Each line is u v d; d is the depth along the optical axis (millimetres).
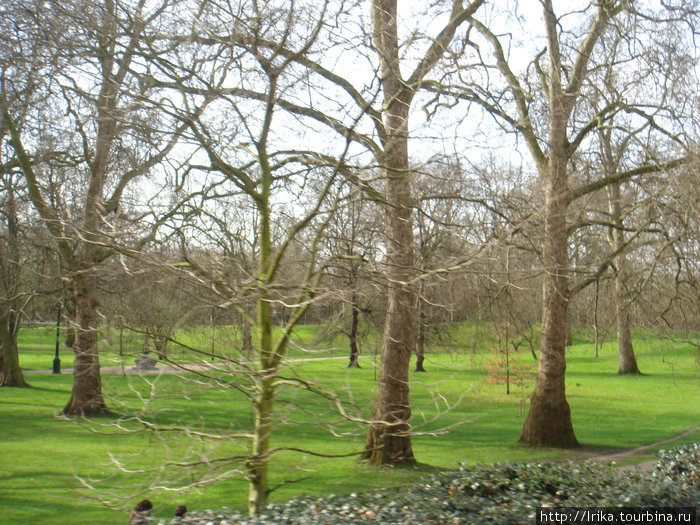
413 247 10016
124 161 13445
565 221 16797
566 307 18484
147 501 7457
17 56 11141
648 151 15305
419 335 19484
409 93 12719
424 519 6578
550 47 16969
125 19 9164
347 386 7270
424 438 20047
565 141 17047
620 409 27656
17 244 19578
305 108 8992
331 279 7965
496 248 8234
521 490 7871
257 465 7031
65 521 10320
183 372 7461
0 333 31266
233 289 6984
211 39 8656
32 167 17859
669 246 15570
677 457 9828
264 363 7230
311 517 6535
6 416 21750
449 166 9992
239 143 8961
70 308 17562
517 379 31078
